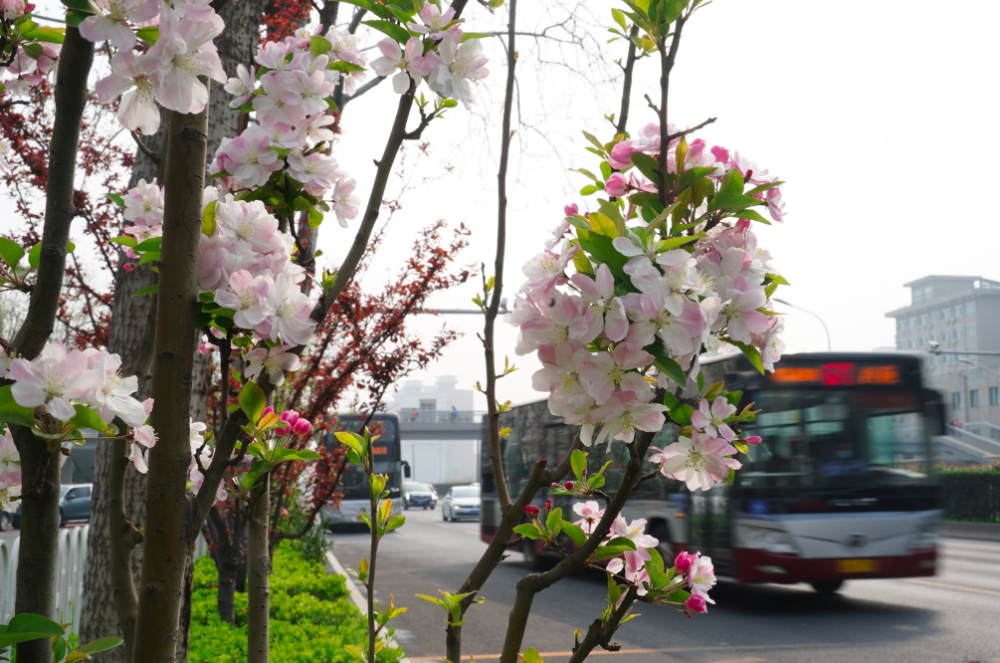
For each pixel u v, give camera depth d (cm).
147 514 132
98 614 378
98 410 121
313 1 255
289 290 151
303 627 657
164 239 139
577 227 136
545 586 157
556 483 179
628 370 132
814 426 856
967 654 694
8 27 170
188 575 194
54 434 124
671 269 131
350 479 2603
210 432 209
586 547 150
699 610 166
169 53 130
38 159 671
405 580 1305
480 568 192
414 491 5525
